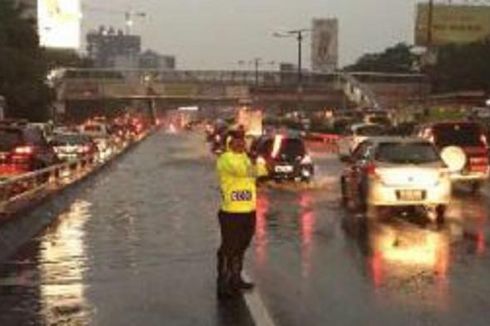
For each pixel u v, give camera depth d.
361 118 106.12
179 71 170.62
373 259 19.33
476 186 38.06
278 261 19.11
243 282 15.59
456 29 113.50
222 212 15.40
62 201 34.34
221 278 15.44
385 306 14.26
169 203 34.50
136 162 69.75
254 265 18.59
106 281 17.00
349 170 30.98
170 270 18.27
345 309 14.06
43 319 13.65
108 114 183.88
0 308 14.48
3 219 24.25
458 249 20.80
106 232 25.16
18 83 91.88
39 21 129.50
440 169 27.56
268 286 16.12
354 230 24.70
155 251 21.06
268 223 26.62
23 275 17.80
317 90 172.25
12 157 35.72
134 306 14.58
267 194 37.59
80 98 164.25
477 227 25.28
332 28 146.38
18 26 98.50
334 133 99.44
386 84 174.62
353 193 30.11
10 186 27.81
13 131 36.44
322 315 13.63
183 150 95.62
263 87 172.50
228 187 15.35
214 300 15.03
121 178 50.41
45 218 28.59
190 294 15.59
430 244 21.67
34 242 23.11
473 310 13.91
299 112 162.88
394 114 114.06
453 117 84.88
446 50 144.25
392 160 27.97
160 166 63.66
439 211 27.72
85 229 25.97
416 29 113.69
